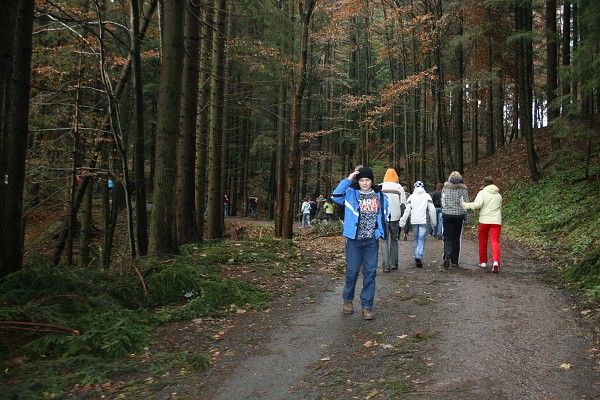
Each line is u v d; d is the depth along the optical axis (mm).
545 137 25656
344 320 5926
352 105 24453
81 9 10930
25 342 4691
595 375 3980
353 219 5859
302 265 9711
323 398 3793
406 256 11211
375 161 37906
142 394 3939
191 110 10680
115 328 4973
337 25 22656
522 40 20297
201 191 14227
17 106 5844
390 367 4363
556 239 12531
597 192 15578
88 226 13305
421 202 9531
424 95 27250
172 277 6520
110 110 8883
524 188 19891
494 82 23672
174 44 8195
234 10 12844
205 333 5469
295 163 13953
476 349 4730
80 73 10711
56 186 11758
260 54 12539
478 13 22906
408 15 22859
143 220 8523
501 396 3682
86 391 3975
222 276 7680
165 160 8273
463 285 7672
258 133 34531
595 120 22234
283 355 4793
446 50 25812
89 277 6277
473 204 9016
